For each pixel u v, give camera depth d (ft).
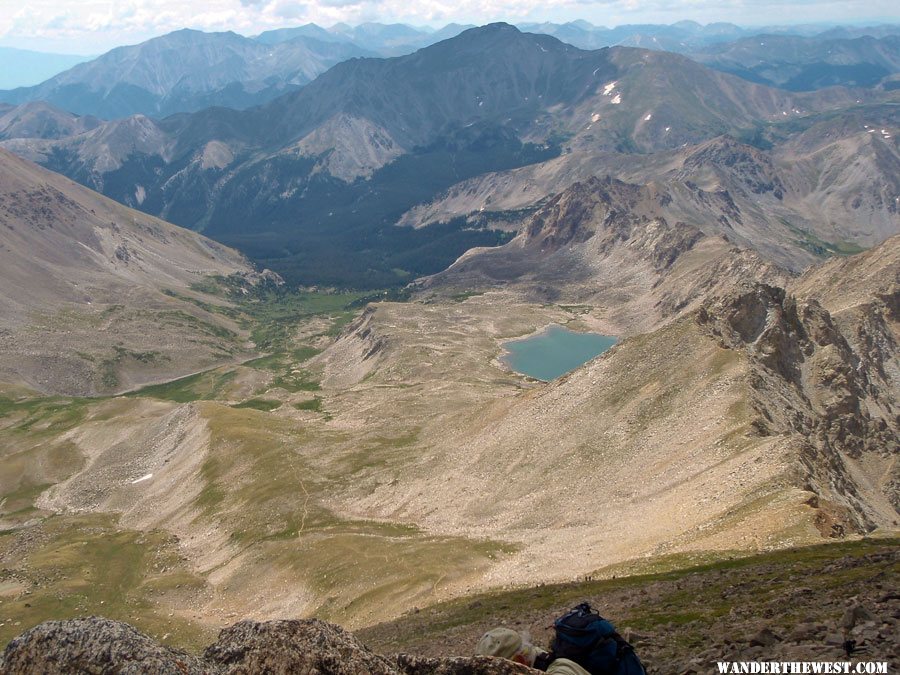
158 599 437.58
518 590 275.80
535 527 421.18
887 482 485.97
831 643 72.23
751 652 75.92
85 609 420.77
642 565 251.60
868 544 209.36
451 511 491.72
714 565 219.41
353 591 378.32
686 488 369.50
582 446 496.64
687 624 122.72
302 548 456.04
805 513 262.67
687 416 468.34
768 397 468.34
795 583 141.38
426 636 209.87
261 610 398.83
